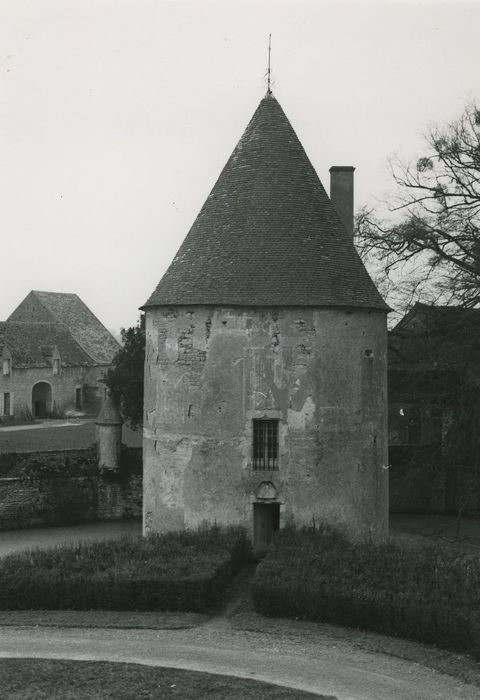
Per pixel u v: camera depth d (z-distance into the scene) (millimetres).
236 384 25484
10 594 20516
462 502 35969
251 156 27594
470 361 30875
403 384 34219
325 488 25453
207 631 18875
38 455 34875
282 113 28312
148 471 26984
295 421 25328
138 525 34719
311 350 25438
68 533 32938
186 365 25938
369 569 20844
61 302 79875
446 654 17219
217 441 25531
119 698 14922
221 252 26281
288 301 25219
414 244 32656
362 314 26344
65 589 20422
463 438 33031
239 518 25406
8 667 16469
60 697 14906
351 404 25922
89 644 17953
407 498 38188
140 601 20344
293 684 15742
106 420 35875
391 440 41062
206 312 25688
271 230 26312
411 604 18141
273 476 25312
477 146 33156
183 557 22234
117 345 79125
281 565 21078
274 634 18578
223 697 15000
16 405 67500
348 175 31031
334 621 19250
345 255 26828
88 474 35562
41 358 69625
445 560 21672
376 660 17000
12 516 33844
